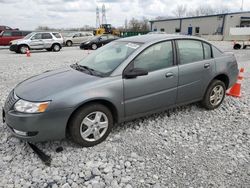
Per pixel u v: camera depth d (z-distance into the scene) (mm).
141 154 3180
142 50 3625
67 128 3240
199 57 4281
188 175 2768
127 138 3584
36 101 2959
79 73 3613
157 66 3750
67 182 2658
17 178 2727
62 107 2988
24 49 17938
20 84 3664
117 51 3893
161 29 52750
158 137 3627
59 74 3699
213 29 41438
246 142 3502
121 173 2805
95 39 21812
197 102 4906
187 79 4066
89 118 3273
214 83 4520
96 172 2809
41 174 2787
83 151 3236
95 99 3176
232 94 5609
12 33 22266
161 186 2594
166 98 3895
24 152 3225
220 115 4480
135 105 3584
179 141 3525
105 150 3266
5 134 3703
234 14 38531
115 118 3551
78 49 21922
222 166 2926
